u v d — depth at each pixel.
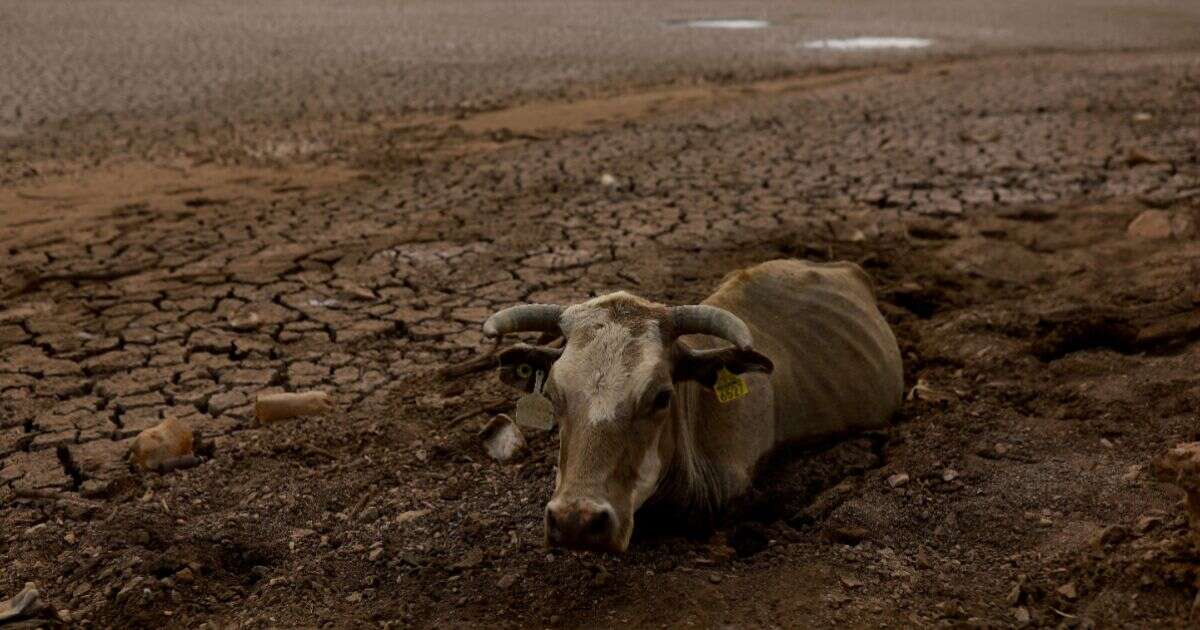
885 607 4.48
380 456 5.93
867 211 10.53
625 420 4.47
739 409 5.46
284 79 19.12
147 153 13.51
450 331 7.72
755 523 5.26
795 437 5.88
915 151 12.95
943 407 6.39
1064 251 9.30
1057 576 4.59
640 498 4.55
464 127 15.02
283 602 4.64
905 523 5.14
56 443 6.09
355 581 4.79
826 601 4.52
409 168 12.62
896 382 6.48
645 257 9.26
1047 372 6.77
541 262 9.17
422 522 5.24
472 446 6.03
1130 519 4.99
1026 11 33.66
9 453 5.98
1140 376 6.49
